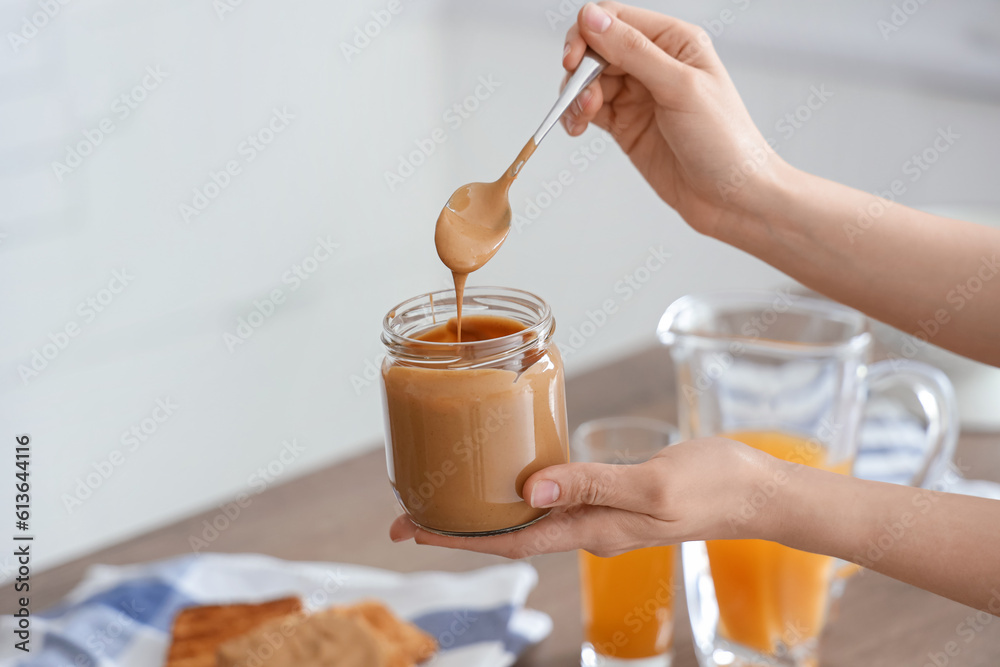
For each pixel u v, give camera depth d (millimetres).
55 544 2424
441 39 2924
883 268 1285
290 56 2586
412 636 1298
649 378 1611
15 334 2307
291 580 1369
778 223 1310
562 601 1357
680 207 1361
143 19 2307
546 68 2744
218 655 1281
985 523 1164
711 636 1283
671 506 1153
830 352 1254
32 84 2189
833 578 1260
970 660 1277
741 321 1344
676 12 2604
